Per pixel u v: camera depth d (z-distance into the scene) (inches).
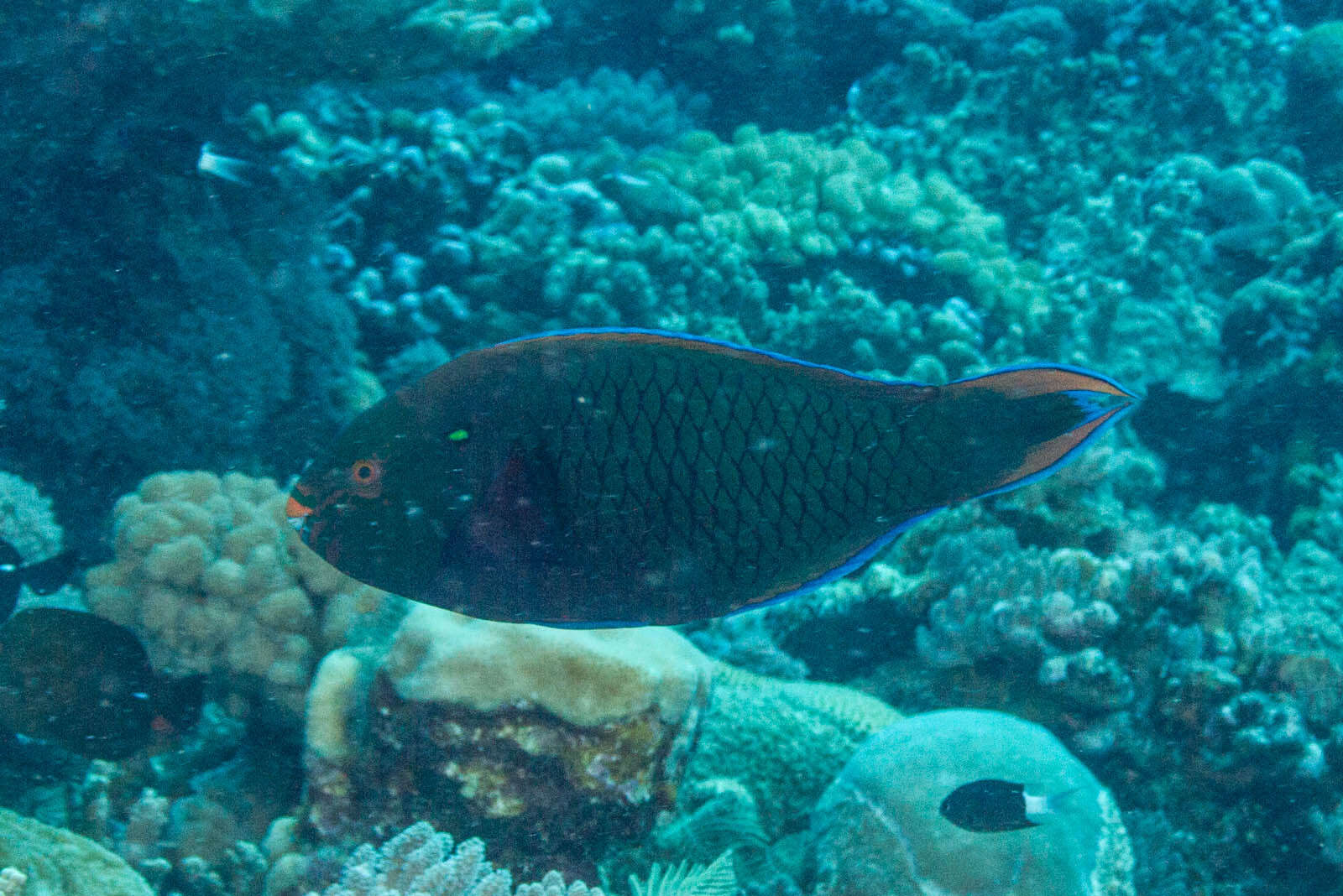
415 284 285.1
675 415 65.2
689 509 65.7
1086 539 225.8
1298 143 448.8
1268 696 189.6
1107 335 344.8
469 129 316.5
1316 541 308.3
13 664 133.0
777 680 192.7
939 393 65.2
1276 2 480.4
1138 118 421.7
